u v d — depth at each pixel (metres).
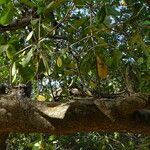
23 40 2.65
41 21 2.20
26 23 2.71
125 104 1.93
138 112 2.01
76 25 2.30
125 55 2.61
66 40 2.64
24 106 1.94
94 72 2.28
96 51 2.18
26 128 1.96
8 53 2.12
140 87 2.41
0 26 2.73
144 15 2.41
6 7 2.07
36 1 2.19
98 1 2.02
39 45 2.07
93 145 5.34
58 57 2.26
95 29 2.15
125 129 2.03
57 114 1.91
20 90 2.11
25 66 2.05
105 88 2.98
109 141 4.41
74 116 1.95
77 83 2.57
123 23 2.27
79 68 2.27
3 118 1.93
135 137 4.16
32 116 1.93
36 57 2.13
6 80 2.85
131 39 2.23
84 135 5.46
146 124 2.01
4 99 1.95
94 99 2.00
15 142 4.78
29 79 2.14
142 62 2.56
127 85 2.40
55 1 2.03
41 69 2.28
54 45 2.61
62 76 2.63
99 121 1.97
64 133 1.99
